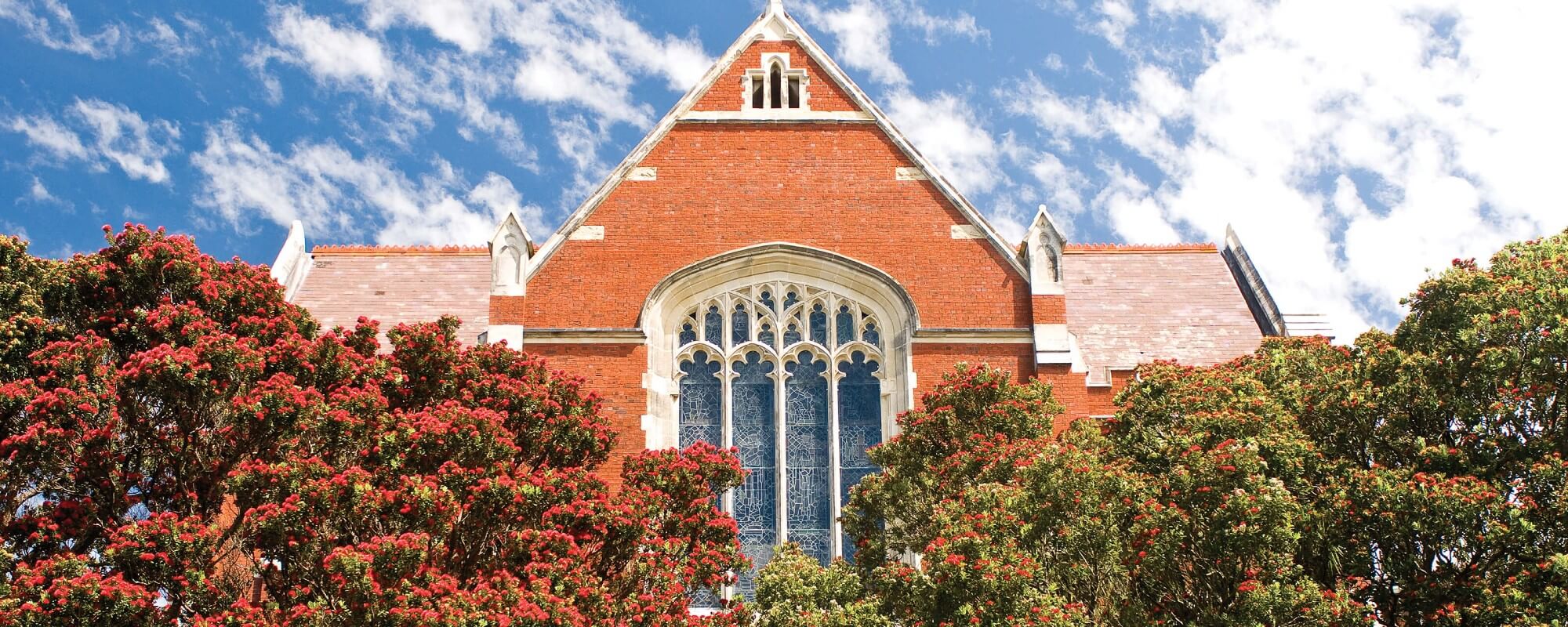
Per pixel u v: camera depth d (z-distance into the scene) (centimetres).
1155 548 2295
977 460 2573
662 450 2695
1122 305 4012
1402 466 2559
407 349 2627
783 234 3394
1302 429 2634
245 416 2272
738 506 3200
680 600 2388
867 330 3350
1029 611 2188
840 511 3173
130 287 2533
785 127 3494
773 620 2412
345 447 2362
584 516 2355
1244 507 2273
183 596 2144
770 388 3291
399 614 2052
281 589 2288
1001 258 3381
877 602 2417
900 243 3388
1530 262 2653
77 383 2250
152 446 2353
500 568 2312
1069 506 2358
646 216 3397
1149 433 2603
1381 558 2402
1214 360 3809
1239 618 2223
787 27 3603
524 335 3262
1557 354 2461
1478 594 2270
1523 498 2316
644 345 3262
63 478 2322
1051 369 3241
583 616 2214
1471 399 2525
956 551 2262
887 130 3481
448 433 2356
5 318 2378
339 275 4131
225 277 2619
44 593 1995
